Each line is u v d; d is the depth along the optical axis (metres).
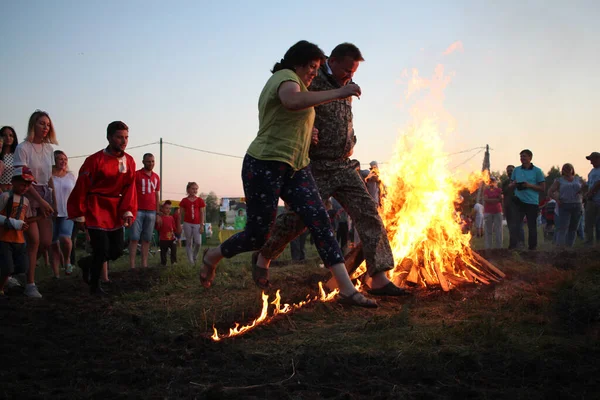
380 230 4.74
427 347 3.52
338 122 4.75
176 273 7.07
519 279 6.01
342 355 3.35
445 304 5.00
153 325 4.50
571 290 4.69
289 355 3.46
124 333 4.23
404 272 5.71
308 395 2.76
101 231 5.96
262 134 3.92
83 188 5.82
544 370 2.99
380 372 3.06
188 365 3.32
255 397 2.73
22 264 5.79
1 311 4.82
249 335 4.06
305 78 4.04
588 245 10.76
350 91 3.65
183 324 4.59
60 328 4.36
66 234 8.25
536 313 4.35
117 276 7.55
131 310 5.14
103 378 3.05
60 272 9.20
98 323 4.55
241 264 8.55
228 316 4.71
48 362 3.37
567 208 11.14
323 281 6.20
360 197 4.79
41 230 6.56
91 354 3.58
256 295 5.54
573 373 2.92
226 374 3.11
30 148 6.36
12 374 3.11
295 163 3.96
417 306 4.98
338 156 4.80
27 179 5.70
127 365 3.27
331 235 4.05
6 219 5.59
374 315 4.62
